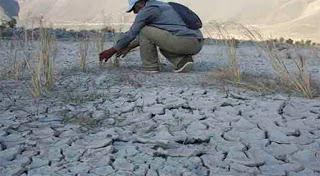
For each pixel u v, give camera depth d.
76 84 5.66
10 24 15.20
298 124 4.16
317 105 4.75
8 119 4.22
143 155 3.41
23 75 6.22
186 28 6.14
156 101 4.83
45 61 5.45
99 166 3.21
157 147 3.58
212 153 3.47
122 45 5.93
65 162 3.29
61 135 3.82
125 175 3.07
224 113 4.44
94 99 4.92
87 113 4.42
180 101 4.82
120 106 4.66
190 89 5.34
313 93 5.21
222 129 3.99
